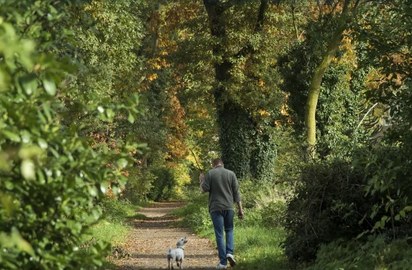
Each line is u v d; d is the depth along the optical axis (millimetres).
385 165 11438
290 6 35656
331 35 30406
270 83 35375
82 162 5641
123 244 23984
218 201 16578
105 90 27109
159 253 21719
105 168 5824
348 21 13625
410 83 11586
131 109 6059
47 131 5180
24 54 3984
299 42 32375
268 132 36031
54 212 5586
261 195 29016
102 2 26469
